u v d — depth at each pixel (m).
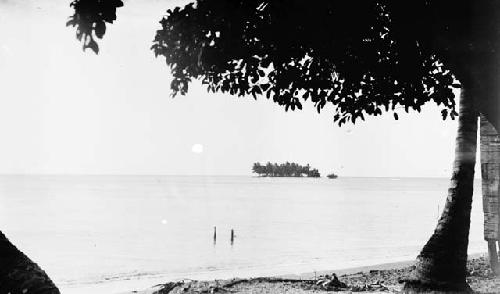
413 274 10.09
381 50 6.98
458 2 5.78
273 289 10.84
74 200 133.88
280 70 7.61
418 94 7.62
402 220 79.44
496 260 12.76
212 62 7.16
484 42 5.98
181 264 34.12
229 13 6.64
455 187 10.02
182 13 6.97
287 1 6.35
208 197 163.00
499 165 12.73
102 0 4.52
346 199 158.50
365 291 10.88
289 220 77.69
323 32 6.64
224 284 11.46
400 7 6.20
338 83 7.88
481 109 6.64
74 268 31.88
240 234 57.50
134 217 80.88
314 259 34.88
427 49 6.70
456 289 9.66
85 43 4.60
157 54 7.47
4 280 3.60
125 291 16.75
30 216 79.06
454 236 9.81
